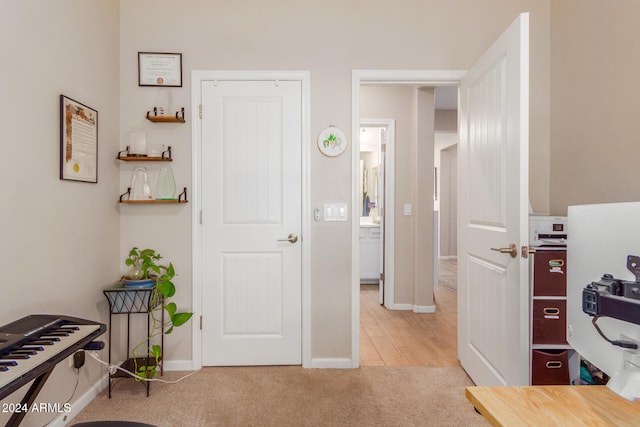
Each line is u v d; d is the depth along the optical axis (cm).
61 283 183
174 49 245
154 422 186
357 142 247
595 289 70
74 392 191
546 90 246
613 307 66
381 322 354
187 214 245
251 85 247
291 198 249
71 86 191
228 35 246
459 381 229
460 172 248
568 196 226
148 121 244
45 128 172
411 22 247
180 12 245
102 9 221
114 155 234
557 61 237
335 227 248
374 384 225
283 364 251
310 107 247
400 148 397
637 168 176
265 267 250
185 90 245
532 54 246
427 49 248
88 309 206
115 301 223
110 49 230
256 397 210
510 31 178
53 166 177
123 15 243
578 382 183
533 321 182
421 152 388
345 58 247
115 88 236
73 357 190
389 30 247
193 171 245
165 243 245
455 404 203
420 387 221
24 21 158
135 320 242
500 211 190
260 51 247
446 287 512
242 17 246
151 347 243
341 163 248
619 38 186
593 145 205
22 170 158
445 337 312
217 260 248
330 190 248
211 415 192
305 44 247
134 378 223
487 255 205
